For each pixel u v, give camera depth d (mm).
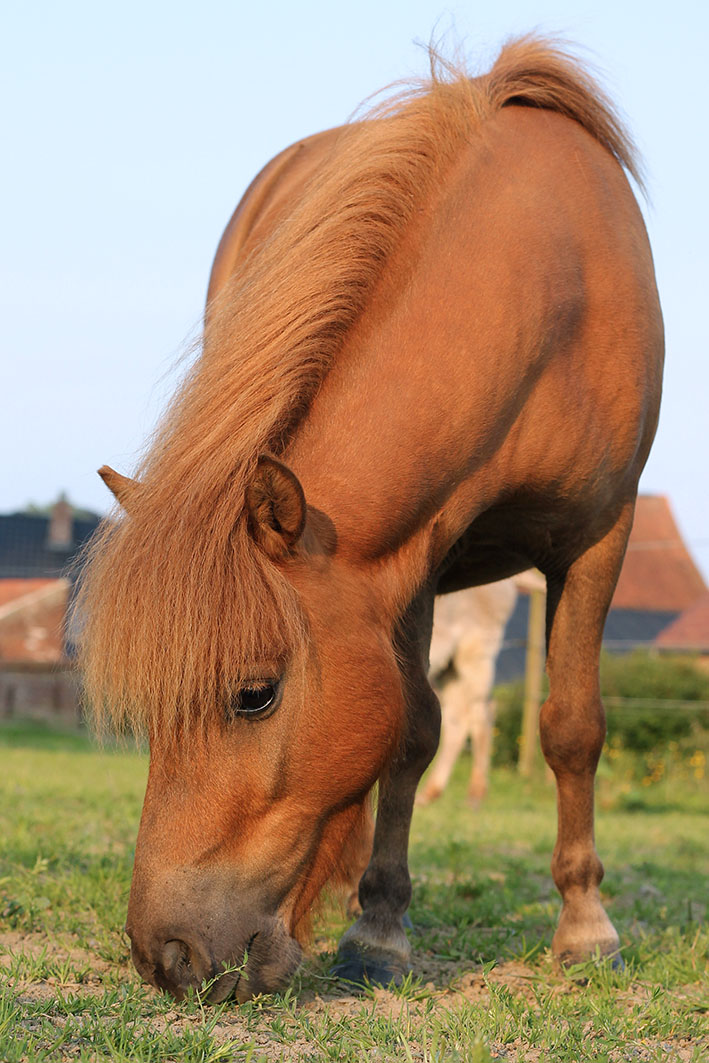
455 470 2615
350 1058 2119
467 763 14531
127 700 2150
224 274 3752
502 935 3502
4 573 36156
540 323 2773
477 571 3391
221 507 2188
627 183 3322
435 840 6160
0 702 26203
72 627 2328
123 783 8633
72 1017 2270
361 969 2803
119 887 3543
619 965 3055
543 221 2867
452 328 2611
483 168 2844
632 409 3029
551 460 2871
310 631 2262
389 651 2414
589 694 3158
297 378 2428
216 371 2383
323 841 2381
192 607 2109
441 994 2729
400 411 2506
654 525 31328
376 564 2488
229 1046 2061
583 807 3178
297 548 2275
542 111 3215
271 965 2293
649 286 3152
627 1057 2285
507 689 15609
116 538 2236
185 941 2184
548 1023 2395
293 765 2268
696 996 2805
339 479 2426
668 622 28812
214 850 2213
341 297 2531
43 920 3264
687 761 14102
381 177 2699
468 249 2709
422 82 3021
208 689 2133
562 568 3184
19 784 7973
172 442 2301
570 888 3164
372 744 2340
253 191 4027
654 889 4863
